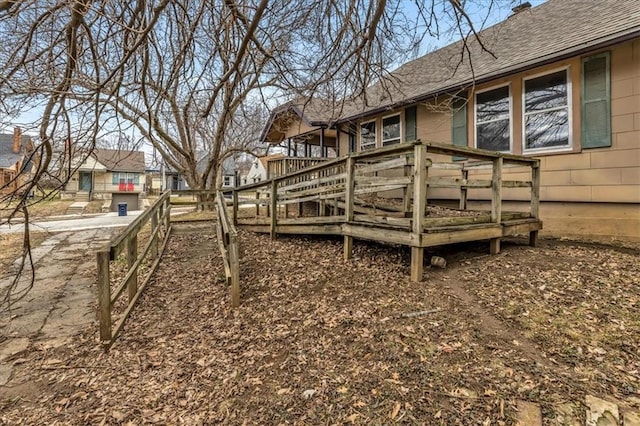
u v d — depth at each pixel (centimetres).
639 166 539
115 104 295
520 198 692
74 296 452
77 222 1115
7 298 329
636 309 314
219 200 636
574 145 607
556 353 257
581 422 190
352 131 1121
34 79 271
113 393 252
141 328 356
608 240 572
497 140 729
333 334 310
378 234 456
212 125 1149
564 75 618
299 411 220
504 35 847
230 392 246
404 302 356
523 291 363
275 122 1397
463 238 439
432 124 870
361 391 231
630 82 544
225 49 346
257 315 368
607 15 615
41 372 282
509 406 205
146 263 580
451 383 230
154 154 1355
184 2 313
